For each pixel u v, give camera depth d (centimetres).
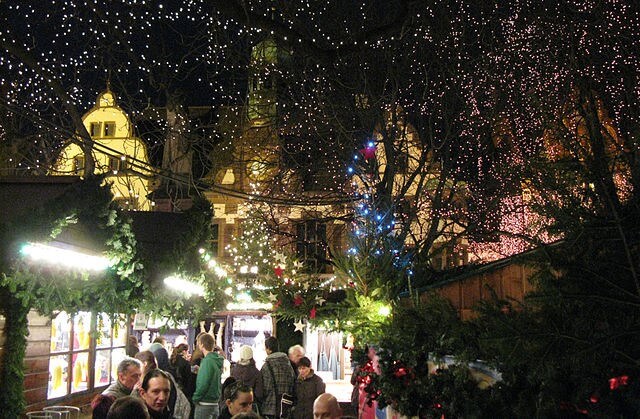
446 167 1650
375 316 905
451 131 1772
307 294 1250
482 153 1805
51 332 941
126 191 3020
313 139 2028
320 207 2188
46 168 1611
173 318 1086
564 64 1264
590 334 262
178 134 1725
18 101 1572
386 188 1550
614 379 244
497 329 271
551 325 265
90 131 3212
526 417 286
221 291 1241
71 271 738
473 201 1845
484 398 327
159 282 952
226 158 2148
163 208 3102
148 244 1002
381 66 1720
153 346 1233
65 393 981
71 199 669
